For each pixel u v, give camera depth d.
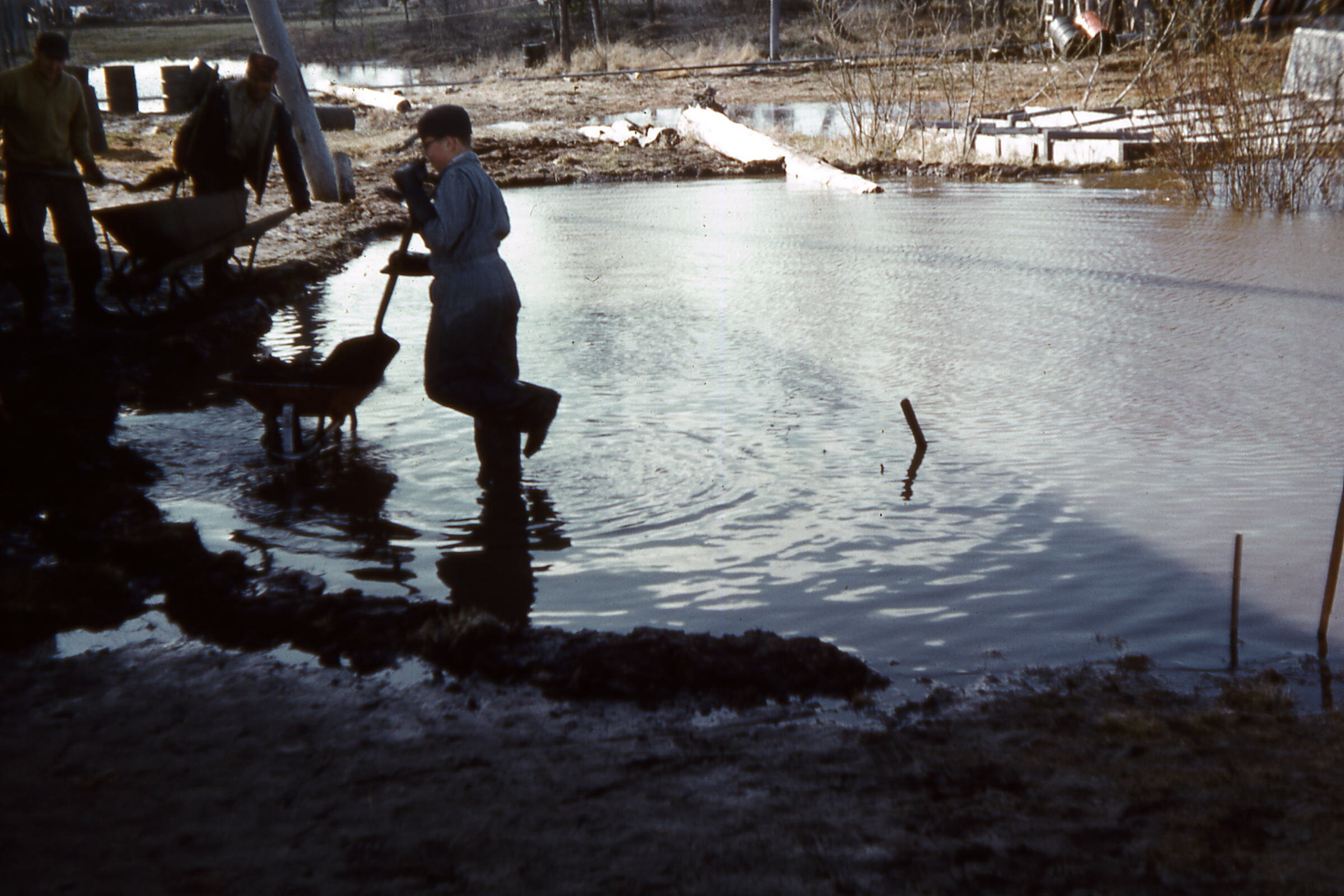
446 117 5.12
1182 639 3.76
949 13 31.22
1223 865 2.48
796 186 16.83
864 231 12.55
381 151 19.62
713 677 3.49
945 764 2.98
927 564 4.38
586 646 3.63
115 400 6.54
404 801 2.82
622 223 13.55
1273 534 4.56
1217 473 5.22
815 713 3.32
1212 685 3.44
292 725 3.21
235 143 8.52
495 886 2.47
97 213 7.02
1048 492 5.06
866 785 2.88
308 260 10.64
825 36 30.47
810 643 3.63
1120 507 4.88
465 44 52.16
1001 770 2.93
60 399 6.37
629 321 8.49
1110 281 9.58
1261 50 16.16
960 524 4.75
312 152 14.31
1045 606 4.02
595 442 5.79
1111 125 19.77
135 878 2.49
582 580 4.30
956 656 3.69
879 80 23.27
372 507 5.01
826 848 2.60
